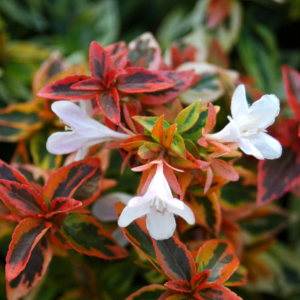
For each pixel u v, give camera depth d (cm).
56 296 22
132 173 21
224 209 20
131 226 18
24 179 17
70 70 20
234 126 16
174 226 16
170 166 16
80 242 18
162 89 18
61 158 21
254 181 20
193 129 17
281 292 22
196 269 17
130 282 21
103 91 17
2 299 21
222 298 17
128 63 18
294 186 21
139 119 17
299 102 20
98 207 20
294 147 20
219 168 17
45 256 18
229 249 18
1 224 19
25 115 21
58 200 17
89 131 17
